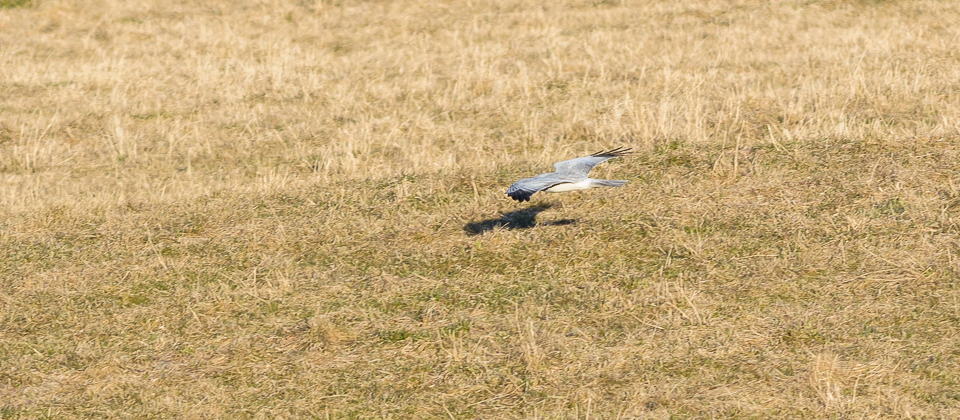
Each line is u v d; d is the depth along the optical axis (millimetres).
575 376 10414
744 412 9594
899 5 28953
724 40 26406
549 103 21312
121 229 15055
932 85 20172
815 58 23609
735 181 15242
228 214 15414
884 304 11367
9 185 17516
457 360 10852
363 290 12656
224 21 30922
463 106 21406
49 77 24781
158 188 17234
